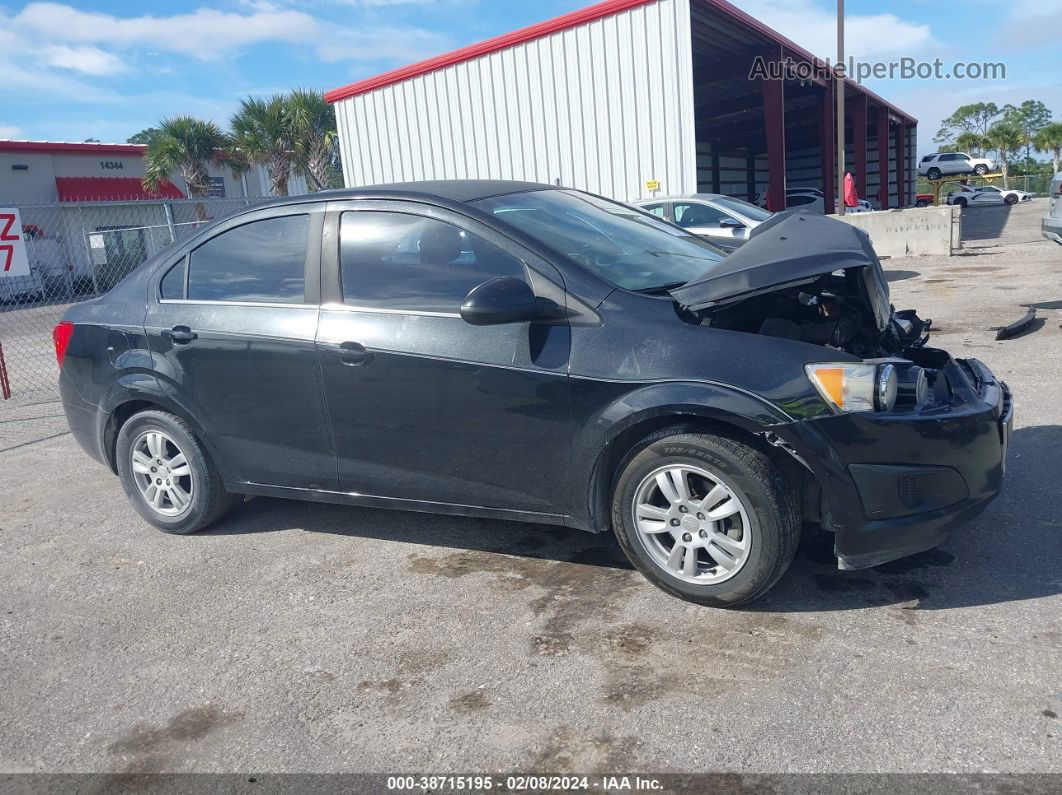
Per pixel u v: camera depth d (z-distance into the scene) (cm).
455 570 378
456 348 346
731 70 2073
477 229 354
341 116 1903
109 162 2834
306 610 351
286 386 384
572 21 1538
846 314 354
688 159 1480
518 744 256
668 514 322
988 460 316
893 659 283
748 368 302
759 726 255
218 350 399
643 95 1502
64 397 462
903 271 1342
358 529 433
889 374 295
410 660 307
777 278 307
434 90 1747
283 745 265
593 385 320
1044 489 412
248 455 407
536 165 1645
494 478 351
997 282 1132
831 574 345
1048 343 729
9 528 474
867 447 296
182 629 344
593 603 337
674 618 320
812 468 296
